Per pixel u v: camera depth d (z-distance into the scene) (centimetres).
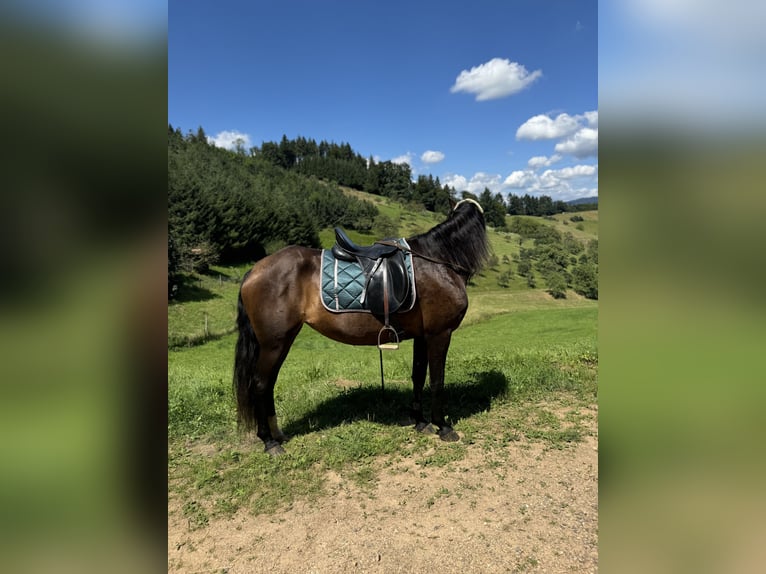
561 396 461
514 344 1574
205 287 2853
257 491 295
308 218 4975
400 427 393
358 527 253
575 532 243
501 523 252
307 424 404
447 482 298
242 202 4028
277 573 219
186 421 413
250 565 225
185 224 3275
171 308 2375
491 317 2720
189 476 315
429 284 350
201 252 3162
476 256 373
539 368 547
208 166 4834
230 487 299
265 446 351
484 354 761
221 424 410
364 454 340
